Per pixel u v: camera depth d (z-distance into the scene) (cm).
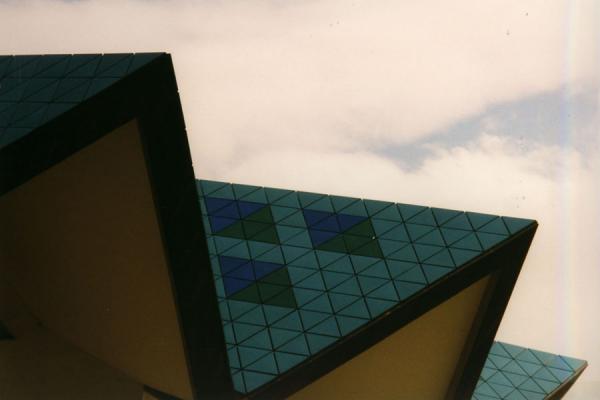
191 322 2147
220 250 2855
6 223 1983
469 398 2930
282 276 2727
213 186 3142
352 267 2720
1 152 1838
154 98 1906
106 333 2295
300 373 2461
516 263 2720
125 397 2414
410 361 2775
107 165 1955
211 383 2267
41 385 2392
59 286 2202
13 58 2052
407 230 2812
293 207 3011
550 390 3472
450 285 2633
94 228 2064
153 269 2103
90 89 1878
